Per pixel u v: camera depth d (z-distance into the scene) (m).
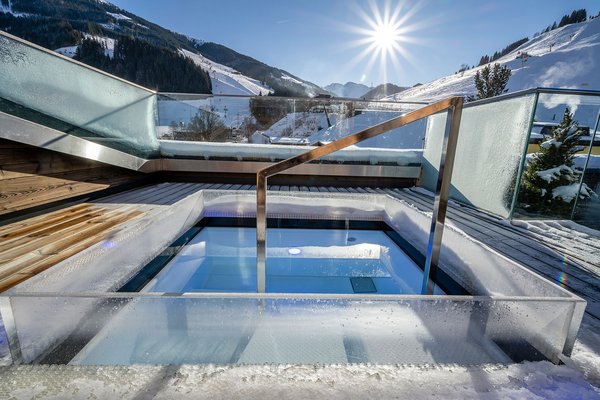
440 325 0.81
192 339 0.81
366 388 0.67
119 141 3.11
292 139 4.34
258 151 3.88
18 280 1.19
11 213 2.02
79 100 2.61
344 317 0.81
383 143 4.22
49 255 1.43
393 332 0.81
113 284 1.33
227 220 2.65
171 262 1.96
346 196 2.68
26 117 2.18
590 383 0.70
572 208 2.56
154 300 0.80
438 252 1.30
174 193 3.11
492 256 1.21
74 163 2.54
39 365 0.73
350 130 4.35
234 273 2.24
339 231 2.70
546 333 0.79
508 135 2.41
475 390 0.67
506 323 0.81
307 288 2.11
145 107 3.53
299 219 2.67
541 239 1.93
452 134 1.15
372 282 2.21
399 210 2.37
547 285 0.91
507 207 2.43
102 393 0.65
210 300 0.80
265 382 0.68
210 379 0.69
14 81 2.10
